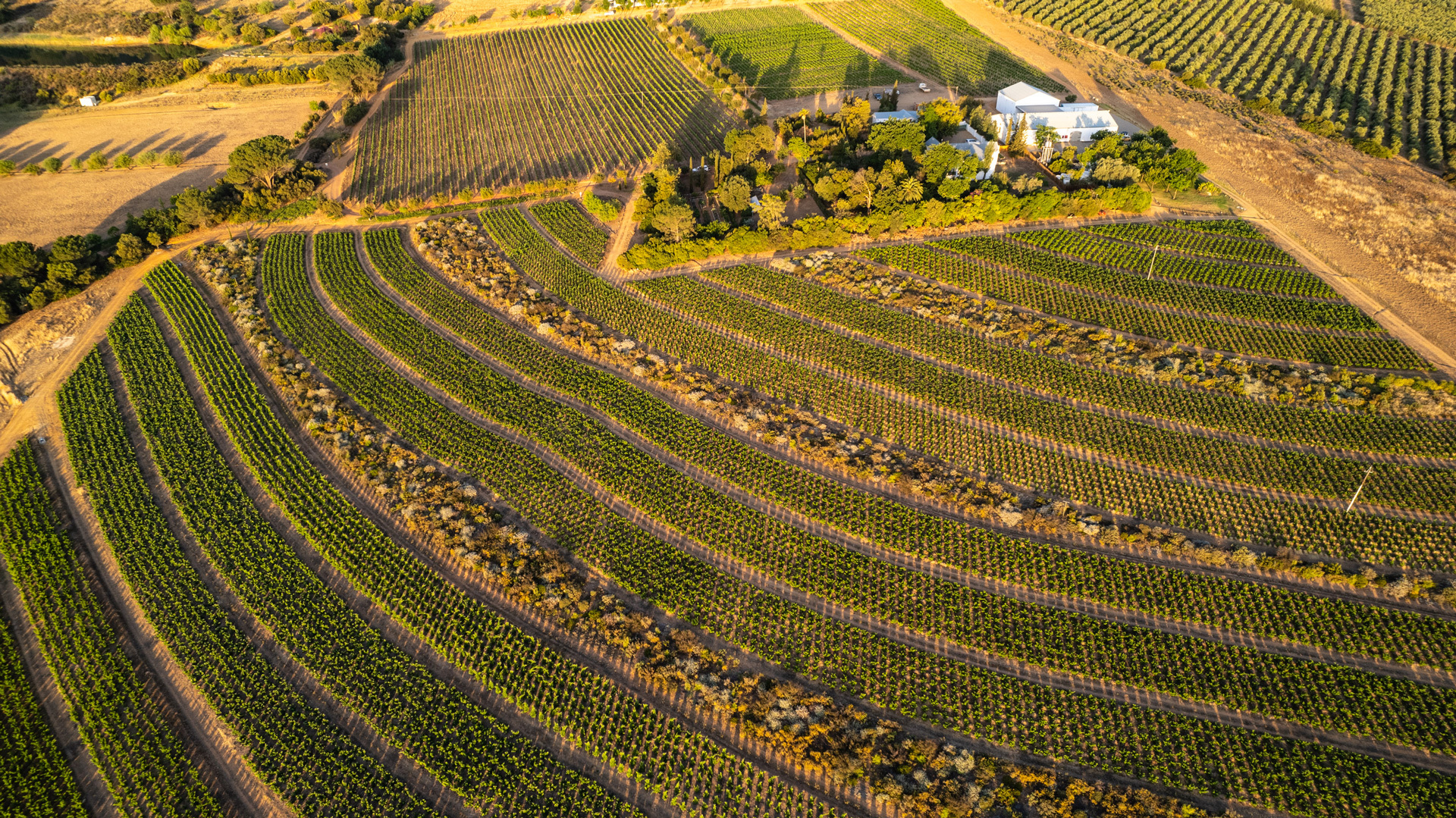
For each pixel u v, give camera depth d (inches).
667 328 4830.2
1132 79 7372.1
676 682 3157.0
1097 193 5359.3
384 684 3189.0
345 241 5753.0
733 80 7529.5
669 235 5339.6
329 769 2950.3
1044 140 5944.9
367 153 6835.6
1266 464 3863.2
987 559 3521.2
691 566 3563.0
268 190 6082.7
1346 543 3516.2
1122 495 3759.8
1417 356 4323.3
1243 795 2778.1
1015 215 5433.1
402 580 3555.6
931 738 2970.0
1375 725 2935.5
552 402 4382.4
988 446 4018.2
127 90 7736.2
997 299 4921.3
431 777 2928.2
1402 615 3233.3
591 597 3452.3
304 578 3585.1
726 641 3297.2
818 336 4712.1
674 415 4261.8
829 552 3582.7
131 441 4296.3
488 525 3747.5
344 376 4621.1
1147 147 5689.0
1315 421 4033.0
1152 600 3336.6
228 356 4766.2
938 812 2738.7
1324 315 4606.3
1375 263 4965.6
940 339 4633.4
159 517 3880.4
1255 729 2950.3
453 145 6929.1
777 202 5260.8
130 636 3422.7
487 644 3304.6
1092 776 2844.5
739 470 3961.6
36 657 3363.7
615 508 3843.5
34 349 4852.4
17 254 5012.3
